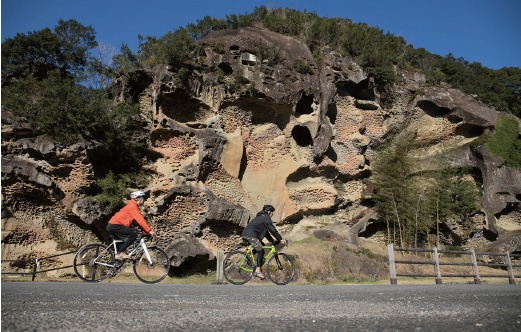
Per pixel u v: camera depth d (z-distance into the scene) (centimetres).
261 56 2053
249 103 2039
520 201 2236
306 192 2131
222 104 2000
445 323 209
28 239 1602
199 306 275
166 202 1748
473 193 2216
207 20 2392
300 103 2161
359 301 326
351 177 2270
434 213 2200
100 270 644
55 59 2284
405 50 2867
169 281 1527
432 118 2448
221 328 189
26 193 1579
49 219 1638
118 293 358
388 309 271
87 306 255
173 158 1909
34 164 1567
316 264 1670
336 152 2273
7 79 2144
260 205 2008
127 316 218
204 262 1714
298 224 2108
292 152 2106
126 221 651
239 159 1953
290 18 2550
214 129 1947
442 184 2173
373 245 2152
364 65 2350
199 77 1956
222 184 1917
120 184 1711
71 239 1664
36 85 1745
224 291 440
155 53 2066
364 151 2359
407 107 2459
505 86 2964
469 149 2311
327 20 2591
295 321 215
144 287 480
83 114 1653
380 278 1603
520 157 2275
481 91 2522
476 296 383
